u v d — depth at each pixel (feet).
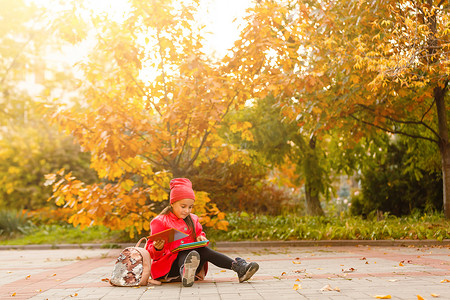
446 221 39.14
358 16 34.68
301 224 41.60
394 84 35.06
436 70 32.19
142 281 15.62
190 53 31.60
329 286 13.47
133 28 32.65
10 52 84.84
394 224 41.06
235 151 38.37
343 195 79.92
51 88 87.97
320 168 53.67
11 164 75.15
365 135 42.98
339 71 35.50
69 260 32.01
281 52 31.65
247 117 51.21
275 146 51.62
